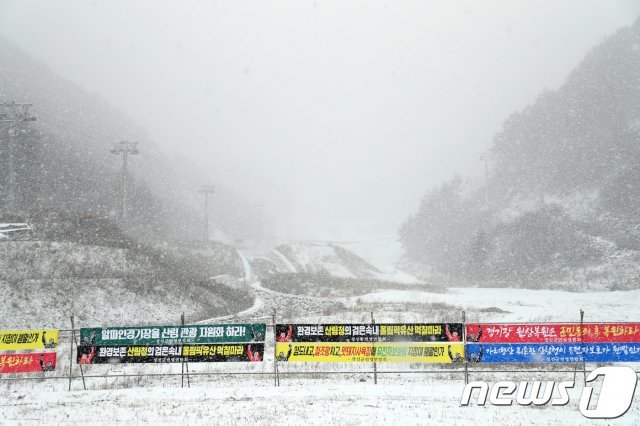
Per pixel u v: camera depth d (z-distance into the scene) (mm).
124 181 60000
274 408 12898
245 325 15938
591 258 58688
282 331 15742
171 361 15719
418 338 15555
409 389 14828
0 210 43406
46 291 29062
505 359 15430
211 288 38594
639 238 58281
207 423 11570
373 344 15586
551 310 34875
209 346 15805
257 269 65812
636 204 64125
